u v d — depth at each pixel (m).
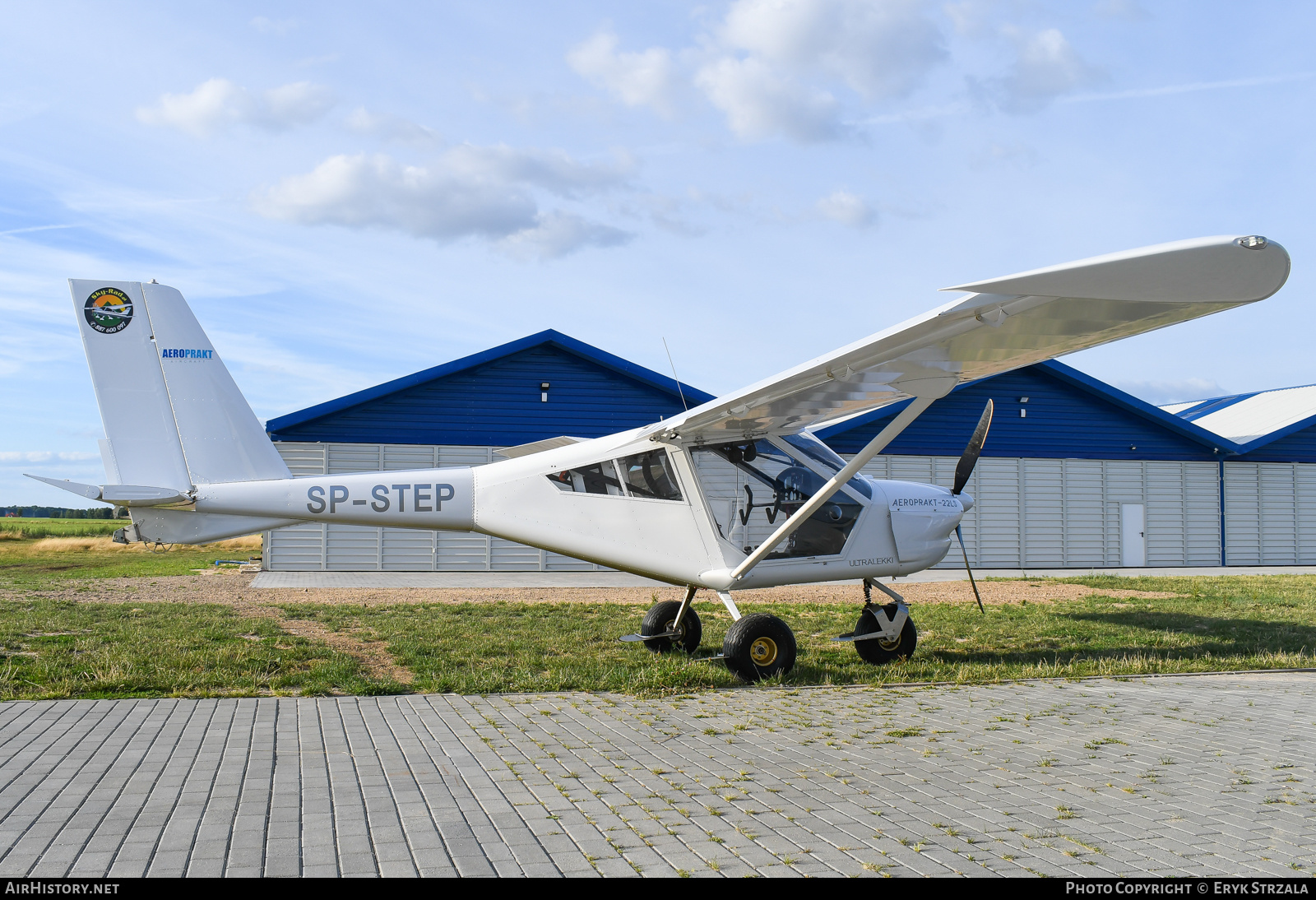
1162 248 4.89
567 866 3.33
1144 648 9.26
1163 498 25.27
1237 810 4.06
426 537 20.69
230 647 8.42
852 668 7.94
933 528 8.71
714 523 8.12
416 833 3.67
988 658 8.72
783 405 7.45
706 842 3.60
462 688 6.76
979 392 23.89
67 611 11.43
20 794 4.11
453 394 20.64
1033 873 3.30
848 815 3.95
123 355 8.28
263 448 8.54
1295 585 17.61
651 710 6.18
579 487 8.38
